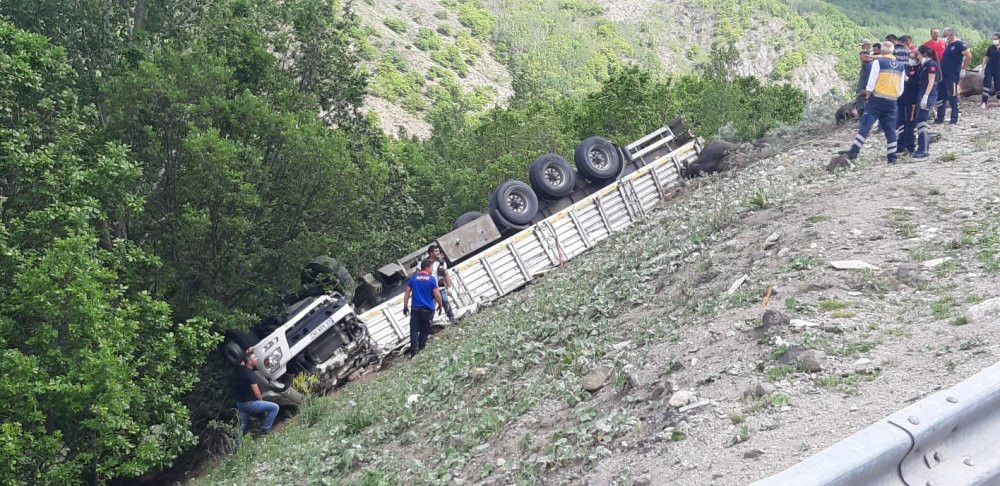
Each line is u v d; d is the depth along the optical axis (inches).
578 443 235.3
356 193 698.2
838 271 305.4
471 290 658.2
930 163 465.1
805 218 396.5
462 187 1093.8
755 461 185.8
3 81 527.5
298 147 647.1
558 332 387.9
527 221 708.7
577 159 747.4
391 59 5856.3
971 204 363.3
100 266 492.1
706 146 782.5
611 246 624.1
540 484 224.2
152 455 479.8
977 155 466.0
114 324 461.7
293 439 447.8
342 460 341.7
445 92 5693.9
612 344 326.6
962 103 738.2
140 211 535.2
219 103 632.4
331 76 830.5
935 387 198.5
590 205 720.3
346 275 668.1
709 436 205.5
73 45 727.7
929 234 331.9
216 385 610.2
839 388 211.9
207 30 746.2
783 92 1674.5
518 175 1085.1
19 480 441.1
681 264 415.8
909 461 144.4
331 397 548.4
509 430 279.3
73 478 459.5
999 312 235.1
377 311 625.6
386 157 867.4
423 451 310.7
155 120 629.0
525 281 684.1
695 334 285.1
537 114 1285.7
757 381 227.6
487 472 250.8
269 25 812.0
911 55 515.5
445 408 354.6
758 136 908.0
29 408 434.0
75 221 476.1
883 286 284.5
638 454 213.5
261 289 651.5
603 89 1336.1
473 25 7416.3
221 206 621.9
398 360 612.1
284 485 352.2
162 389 525.0
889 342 235.0
